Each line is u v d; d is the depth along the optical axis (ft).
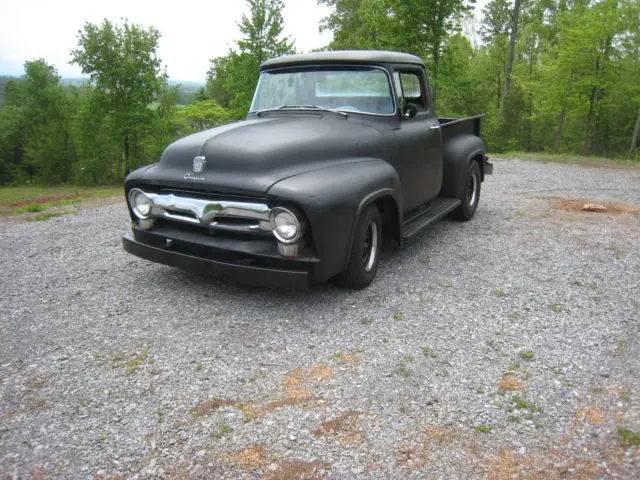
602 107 91.25
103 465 8.16
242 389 10.23
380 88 16.61
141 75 103.86
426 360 11.24
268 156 13.10
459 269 17.01
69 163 147.64
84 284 16.20
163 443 8.66
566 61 84.17
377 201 15.40
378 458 8.27
